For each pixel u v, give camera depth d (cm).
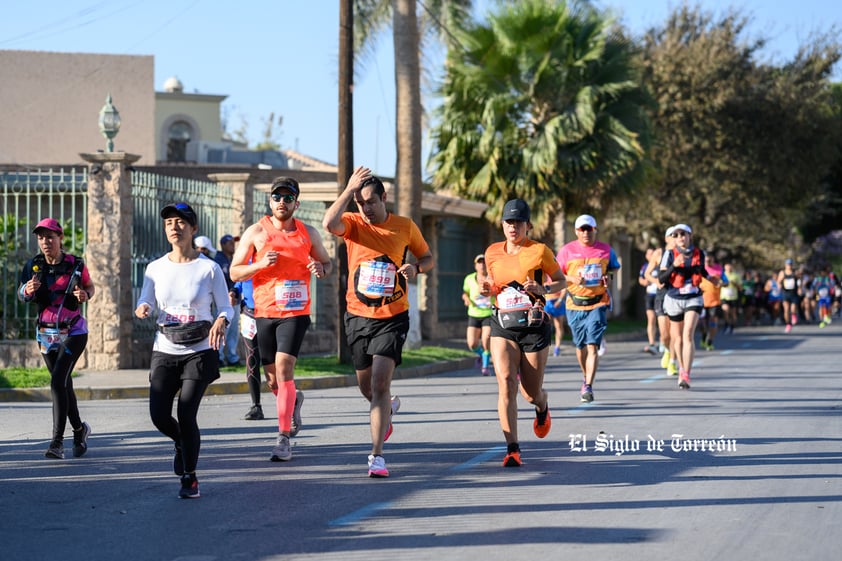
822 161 7788
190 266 1274
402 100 3728
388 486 1330
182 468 1317
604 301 2188
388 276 1388
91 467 1491
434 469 1449
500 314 1464
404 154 3731
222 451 1619
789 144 7519
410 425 1909
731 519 1146
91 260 2916
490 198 5059
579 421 1927
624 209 6975
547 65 4759
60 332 1562
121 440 1758
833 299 8519
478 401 2328
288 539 1061
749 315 6931
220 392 2581
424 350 3691
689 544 1037
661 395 2383
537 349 1467
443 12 4506
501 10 4853
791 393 2422
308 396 2509
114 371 2880
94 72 6338
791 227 9906
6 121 6228
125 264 2945
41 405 2344
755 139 7488
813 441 1688
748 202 7712
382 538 1062
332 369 2964
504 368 1462
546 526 1112
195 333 1263
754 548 1024
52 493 1307
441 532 1086
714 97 7188
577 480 1366
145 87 6384
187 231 1279
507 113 4912
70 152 6303
